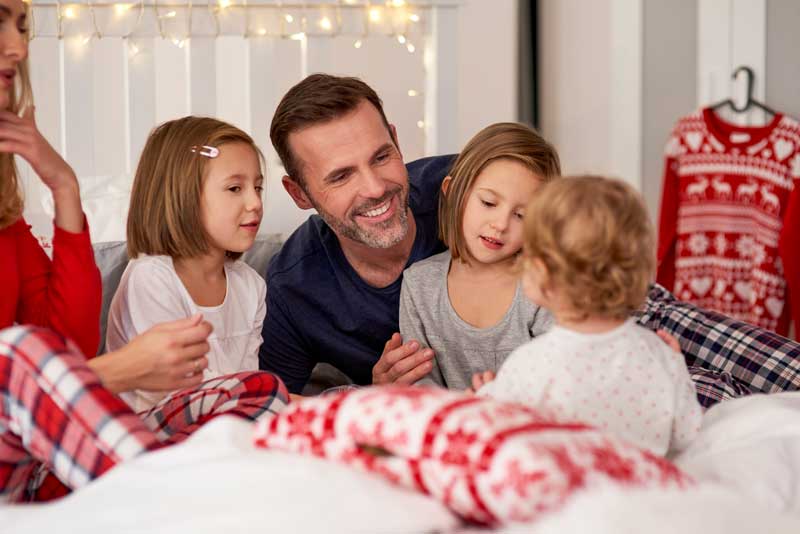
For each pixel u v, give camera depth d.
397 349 1.59
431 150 3.02
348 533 0.77
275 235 2.36
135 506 0.83
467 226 1.62
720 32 3.12
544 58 3.58
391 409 0.88
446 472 0.82
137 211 1.67
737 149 3.05
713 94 3.13
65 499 0.90
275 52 2.97
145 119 2.86
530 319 1.63
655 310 1.94
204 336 1.26
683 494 0.81
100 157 3.13
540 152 1.62
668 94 3.18
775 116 3.04
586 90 3.29
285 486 0.81
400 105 3.04
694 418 1.14
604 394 1.08
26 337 1.04
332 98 1.67
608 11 3.17
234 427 0.99
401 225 1.71
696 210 3.11
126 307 1.63
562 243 1.06
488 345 1.66
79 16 2.82
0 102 1.32
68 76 2.83
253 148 1.72
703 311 1.90
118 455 0.99
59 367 1.02
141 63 2.85
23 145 1.38
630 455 0.88
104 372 1.20
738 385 1.70
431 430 0.84
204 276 1.70
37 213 2.60
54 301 1.46
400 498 0.82
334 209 1.71
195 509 0.80
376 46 3.03
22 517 0.87
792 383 1.65
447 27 2.98
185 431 1.24
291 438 0.93
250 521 0.77
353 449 0.89
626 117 3.15
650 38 3.17
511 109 3.11
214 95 2.88
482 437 0.82
